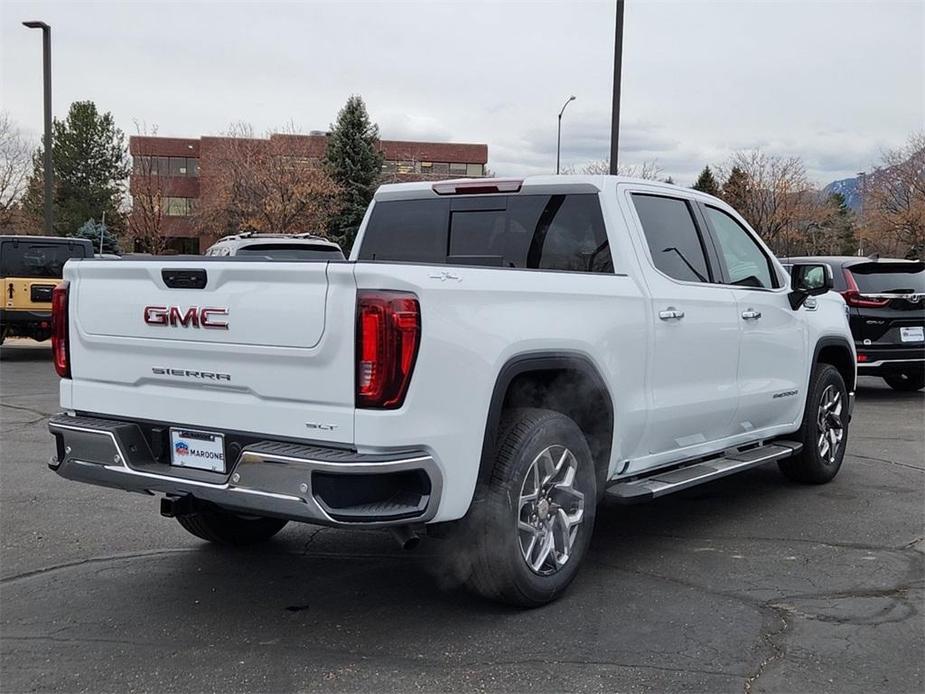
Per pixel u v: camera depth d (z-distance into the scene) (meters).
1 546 5.26
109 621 4.12
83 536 5.47
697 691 3.44
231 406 3.82
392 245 5.89
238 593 4.49
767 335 6.03
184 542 5.37
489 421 3.88
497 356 3.87
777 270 6.38
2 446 8.23
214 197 39.47
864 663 3.68
